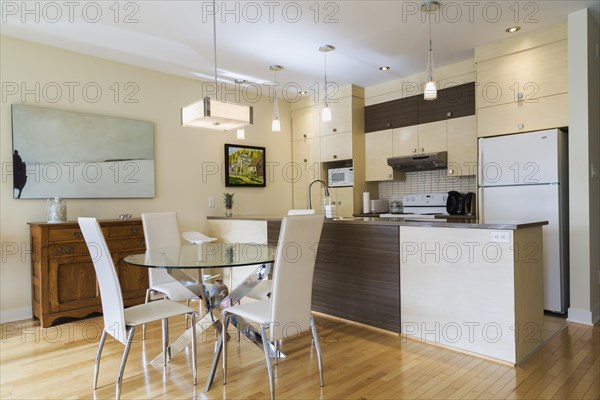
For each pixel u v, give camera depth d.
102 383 2.32
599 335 3.00
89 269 3.61
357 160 5.25
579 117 3.29
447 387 2.21
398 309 3.05
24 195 3.58
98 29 3.44
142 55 4.04
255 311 2.27
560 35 3.46
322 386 2.24
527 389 2.17
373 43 3.84
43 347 2.91
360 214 5.15
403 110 4.95
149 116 4.45
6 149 3.53
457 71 4.44
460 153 4.42
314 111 5.66
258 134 5.57
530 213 3.59
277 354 2.62
